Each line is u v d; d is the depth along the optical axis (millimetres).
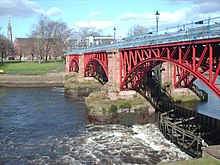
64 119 44656
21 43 161000
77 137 34875
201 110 46031
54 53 138750
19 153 29734
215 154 19234
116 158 27609
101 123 41531
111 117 41906
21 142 33375
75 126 40344
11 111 50969
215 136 29438
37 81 91188
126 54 43281
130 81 45875
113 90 45219
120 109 42500
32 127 40062
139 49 37344
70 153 29375
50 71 103375
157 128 38344
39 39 135250
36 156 28781
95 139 33875
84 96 68875
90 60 65875
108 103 42531
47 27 139125
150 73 53188
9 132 37688
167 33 32469
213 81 23328
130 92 45469
